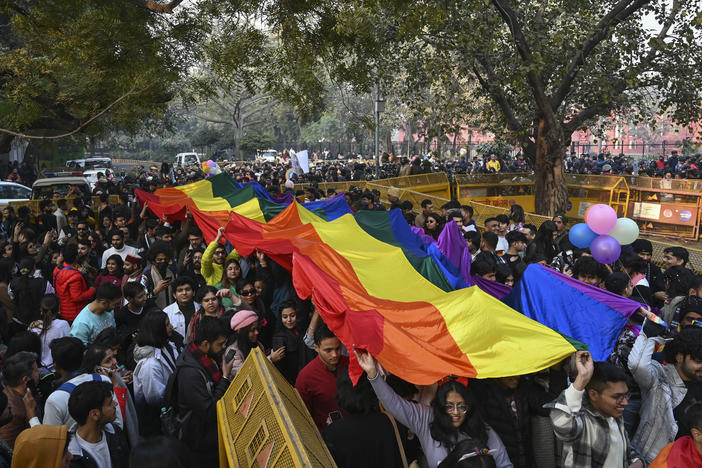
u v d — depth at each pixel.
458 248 7.46
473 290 4.48
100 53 14.85
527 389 4.05
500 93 19.38
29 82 14.98
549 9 20.34
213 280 7.84
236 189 12.39
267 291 7.37
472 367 3.90
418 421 3.88
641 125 63.19
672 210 22.23
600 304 5.04
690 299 5.71
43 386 5.69
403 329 4.25
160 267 8.03
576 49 17.25
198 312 6.05
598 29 17.05
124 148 80.00
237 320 5.36
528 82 18.44
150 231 11.09
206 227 9.48
